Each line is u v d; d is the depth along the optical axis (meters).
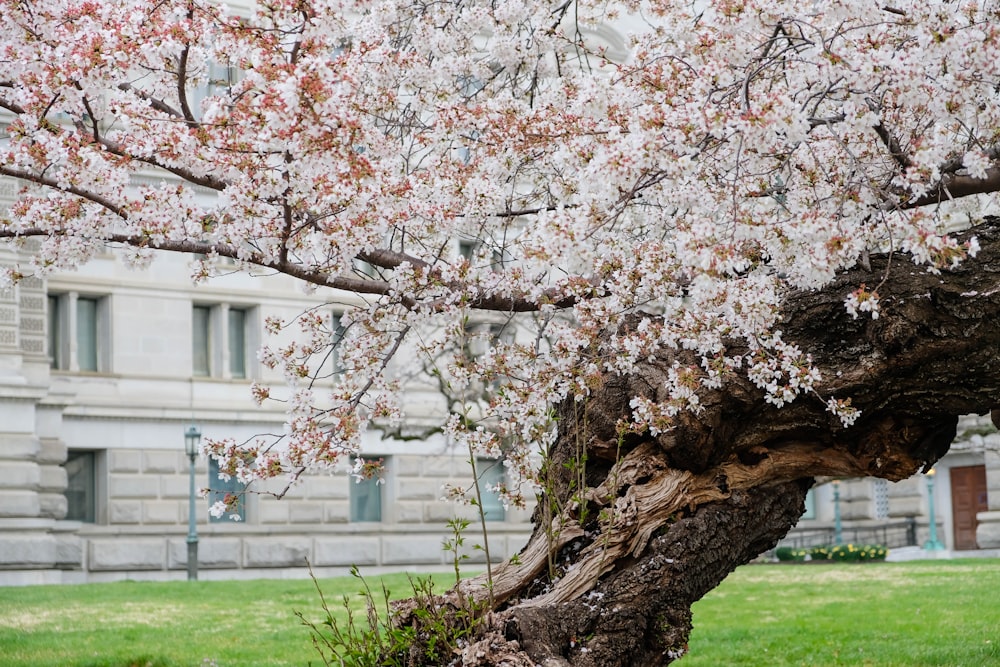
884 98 5.89
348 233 6.03
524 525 31.73
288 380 6.83
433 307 6.62
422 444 31.03
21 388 25.81
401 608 6.05
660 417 5.98
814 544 35.06
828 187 5.94
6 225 6.24
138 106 6.01
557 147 6.57
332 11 5.77
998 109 5.70
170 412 28.42
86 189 5.98
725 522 6.32
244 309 30.14
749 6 5.45
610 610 6.00
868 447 6.44
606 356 6.31
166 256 29.05
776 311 5.74
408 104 7.27
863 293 5.24
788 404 6.30
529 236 6.79
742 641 12.20
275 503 29.48
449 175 6.58
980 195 7.72
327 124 5.38
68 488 27.94
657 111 5.31
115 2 6.55
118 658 11.32
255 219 6.00
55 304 28.20
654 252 5.84
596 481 6.62
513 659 5.54
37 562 25.47
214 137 5.87
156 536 28.02
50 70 5.80
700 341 5.88
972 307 5.89
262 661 11.06
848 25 5.98
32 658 11.34
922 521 33.56
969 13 5.59
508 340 13.73
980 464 32.78
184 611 15.63
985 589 16.38
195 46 6.32
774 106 5.03
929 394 6.14
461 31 7.65
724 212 6.03
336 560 29.78
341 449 6.40
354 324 7.01
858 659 10.72
